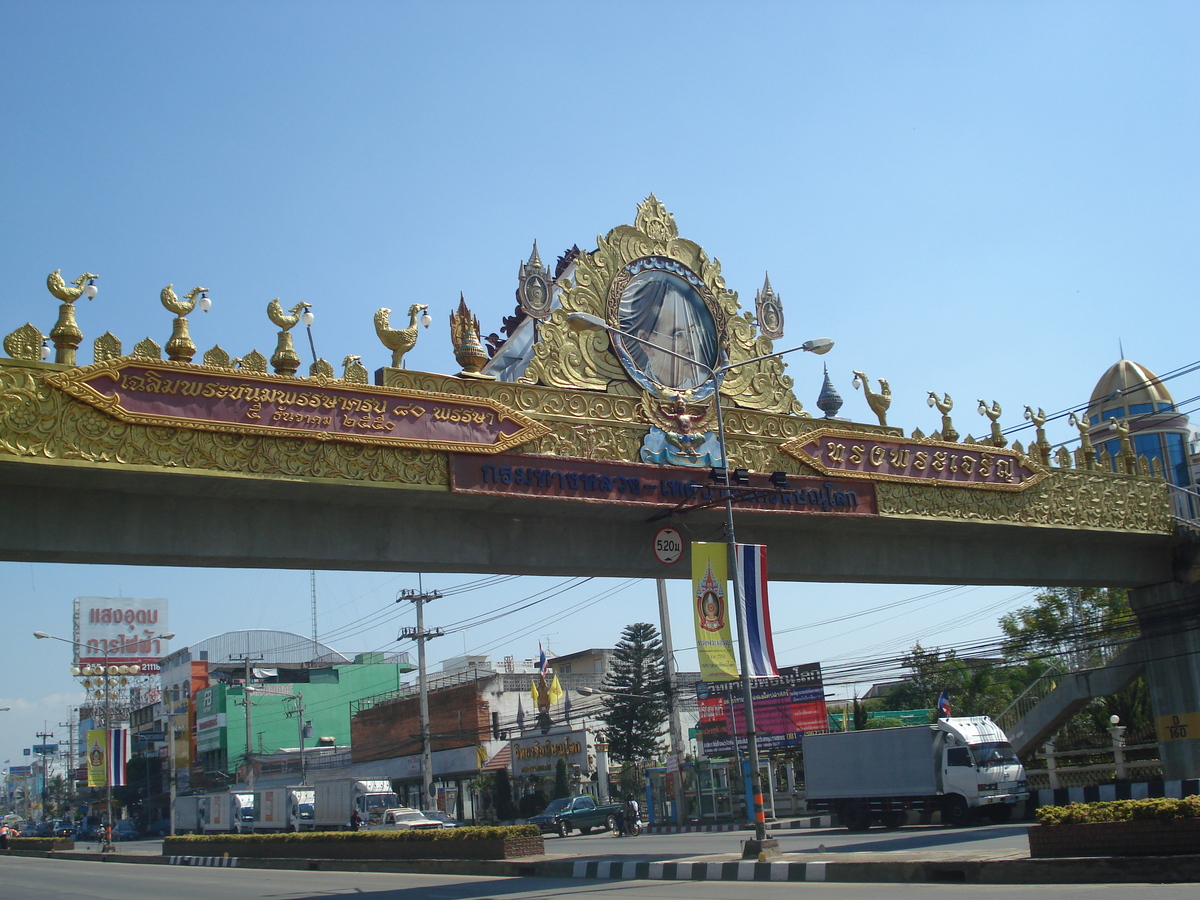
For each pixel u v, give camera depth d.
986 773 31.31
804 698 49.47
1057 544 29.72
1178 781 28.97
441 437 19.75
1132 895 12.83
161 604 99.06
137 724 104.50
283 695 86.31
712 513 23.12
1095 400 42.22
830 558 25.80
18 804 192.75
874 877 17.89
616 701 59.44
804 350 23.61
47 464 16.20
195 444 17.47
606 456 21.80
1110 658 34.09
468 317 21.47
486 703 65.31
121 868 40.03
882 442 25.30
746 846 21.31
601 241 23.61
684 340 24.23
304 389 18.53
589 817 49.72
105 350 17.12
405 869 29.12
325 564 19.94
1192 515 30.94
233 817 59.44
